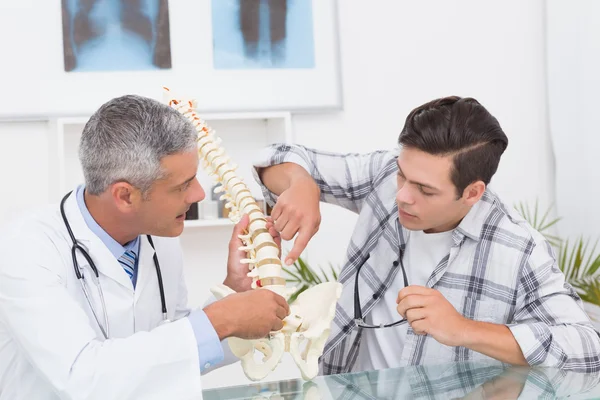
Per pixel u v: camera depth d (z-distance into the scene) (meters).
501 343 1.39
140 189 1.27
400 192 1.50
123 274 1.42
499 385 1.20
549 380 1.21
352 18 3.09
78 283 1.38
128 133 1.24
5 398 1.34
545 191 3.30
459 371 1.30
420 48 3.16
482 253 1.60
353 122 3.10
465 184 1.47
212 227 2.97
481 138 1.45
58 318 1.20
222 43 2.90
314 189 1.61
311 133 3.07
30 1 2.71
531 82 3.27
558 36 3.16
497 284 1.58
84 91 2.77
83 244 1.39
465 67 3.20
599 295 2.93
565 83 3.15
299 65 2.97
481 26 3.21
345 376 1.28
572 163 3.16
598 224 3.11
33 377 1.32
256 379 1.36
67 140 2.83
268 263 1.42
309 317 1.40
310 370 1.38
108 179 1.27
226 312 1.23
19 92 2.71
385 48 3.12
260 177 1.81
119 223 1.37
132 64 2.81
